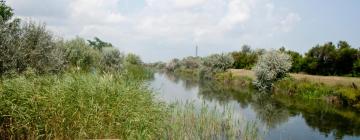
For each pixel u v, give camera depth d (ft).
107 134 36.58
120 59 124.67
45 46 57.06
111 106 37.99
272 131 54.65
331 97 92.89
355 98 86.33
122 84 43.11
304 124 61.82
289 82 115.85
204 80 185.98
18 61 51.31
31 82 38.81
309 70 169.48
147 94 45.09
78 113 35.81
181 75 254.47
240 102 90.58
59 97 36.29
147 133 38.37
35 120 34.88
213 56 201.46
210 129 47.50
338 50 158.81
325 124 62.28
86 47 118.42
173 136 42.86
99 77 43.98
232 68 239.09
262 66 123.13
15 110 33.45
